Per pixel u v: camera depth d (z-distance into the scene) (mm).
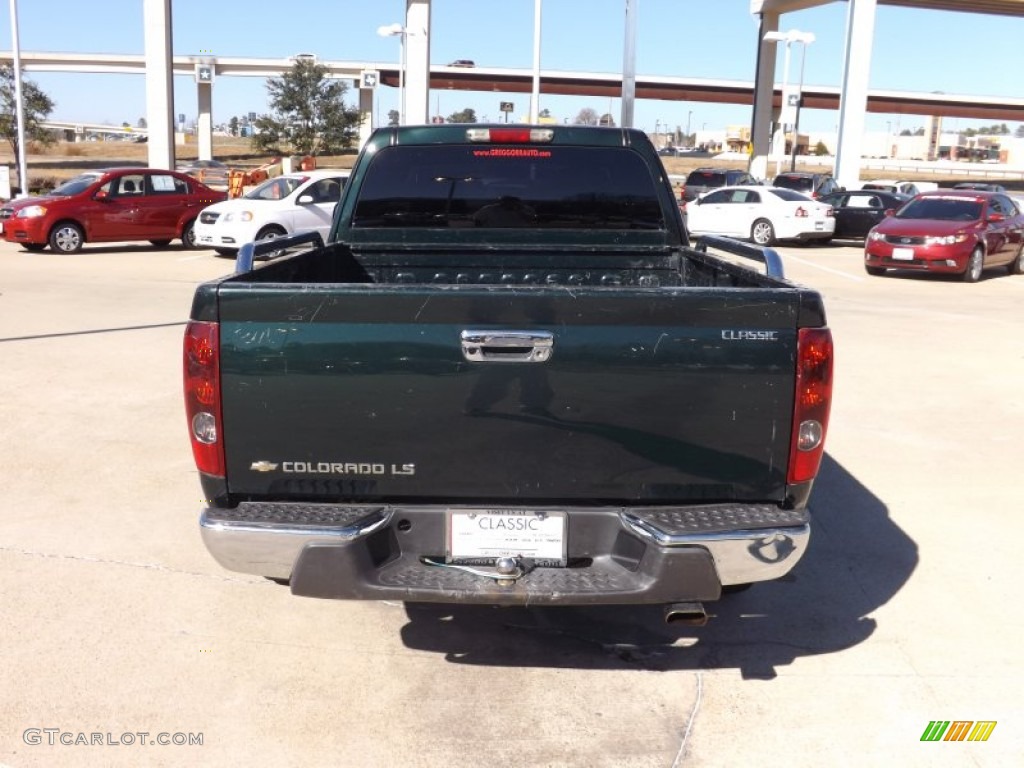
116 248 20094
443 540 3238
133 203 19312
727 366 3096
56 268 16203
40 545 4820
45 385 7938
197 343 3092
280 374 3098
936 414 7703
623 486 3189
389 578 3158
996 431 7234
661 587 3105
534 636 4062
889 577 4684
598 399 3104
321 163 68750
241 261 3701
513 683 3680
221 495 3223
